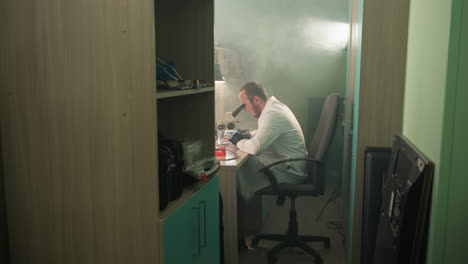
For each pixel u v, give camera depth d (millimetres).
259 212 3607
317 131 3410
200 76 2041
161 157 1533
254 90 3848
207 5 1994
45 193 1517
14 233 1563
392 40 2398
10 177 1531
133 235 1483
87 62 1418
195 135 2090
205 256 1948
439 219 1433
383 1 2383
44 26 1428
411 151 1735
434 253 1447
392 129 2473
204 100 2057
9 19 1446
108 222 1486
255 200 3590
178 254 1613
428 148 1584
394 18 2381
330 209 4059
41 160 1499
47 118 1471
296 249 3404
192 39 2031
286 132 3326
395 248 1589
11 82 1475
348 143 3395
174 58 2070
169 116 2119
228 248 2898
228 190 2852
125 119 1419
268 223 3885
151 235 1465
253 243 3441
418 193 1494
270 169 3328
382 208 2119
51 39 1429
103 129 1440
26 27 1440
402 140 2002
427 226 1524
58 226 1528
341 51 3852
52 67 1440
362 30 2432
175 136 2117
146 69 1381
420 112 1801
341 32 3830
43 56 1440
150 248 1474
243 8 3957
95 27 1397
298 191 3119
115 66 1400
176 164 1670
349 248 2992
